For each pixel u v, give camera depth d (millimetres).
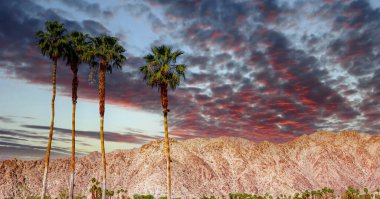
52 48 48500
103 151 45312
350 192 174500
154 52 46094
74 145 48000
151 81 44719
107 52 46719
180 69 45312
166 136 44312
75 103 48969
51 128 47719
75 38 49656
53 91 48688
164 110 44719
